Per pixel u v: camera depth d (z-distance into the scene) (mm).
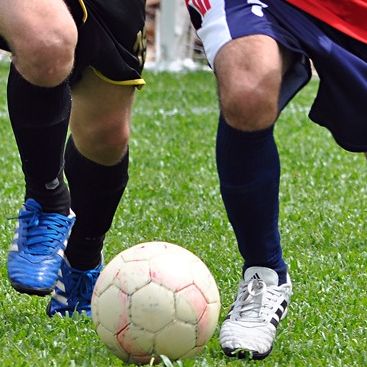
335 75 9953
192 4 10016
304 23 9875
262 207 9844
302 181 20125
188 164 21703
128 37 10930
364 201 18516
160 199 18672
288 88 9875
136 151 22984
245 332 9961
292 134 25234
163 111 28906
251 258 10180
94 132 11188
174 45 39156
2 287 12820
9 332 10836
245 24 9602
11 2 9711
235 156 9648
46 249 10812
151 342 9312
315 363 9852
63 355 9875
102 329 9477
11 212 17328
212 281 9633
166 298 9289
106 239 15469
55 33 9680
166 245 9727
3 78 34500
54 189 10820
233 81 9359
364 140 10203
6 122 26203
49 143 10383
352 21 10102
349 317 11633
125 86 11078
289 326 11219
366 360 9969
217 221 16844
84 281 11844
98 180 11414
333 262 14484
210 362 9742
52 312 11789
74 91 11109
